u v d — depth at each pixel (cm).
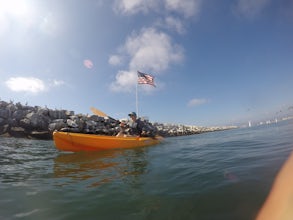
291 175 207
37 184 391
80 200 300
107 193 323
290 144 602
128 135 1081
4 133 1956
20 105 2283
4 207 284
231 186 296
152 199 284
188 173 399
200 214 228
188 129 4078
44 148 1034
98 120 2539
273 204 178
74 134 813
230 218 210
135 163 552
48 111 2289
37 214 259
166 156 638
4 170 523
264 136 994
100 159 646
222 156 550
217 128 5572
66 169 518
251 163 420
